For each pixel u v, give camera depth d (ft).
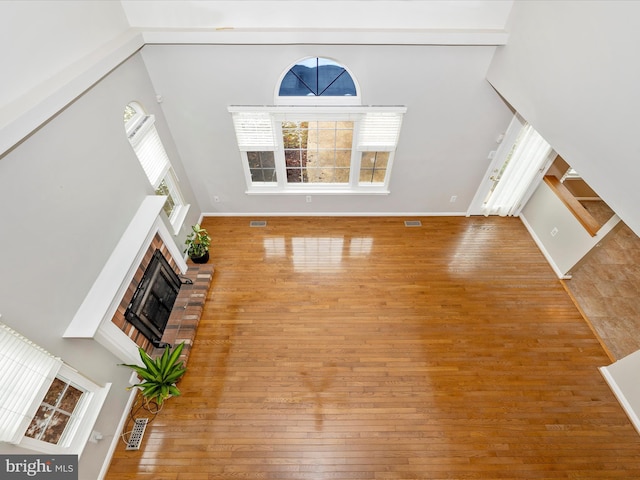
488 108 14.56
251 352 13.28
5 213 7.03
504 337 13.76
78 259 9.24
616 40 7.84
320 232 18.25
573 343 13.56
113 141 10.91
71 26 9.34
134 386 11.28
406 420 11.52
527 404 11.88
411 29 12.36
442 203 18.65
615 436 11.16
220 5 11.88
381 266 16.49
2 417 6.68
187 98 14.14
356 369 12.80
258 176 17.53
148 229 11.76
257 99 14.15
